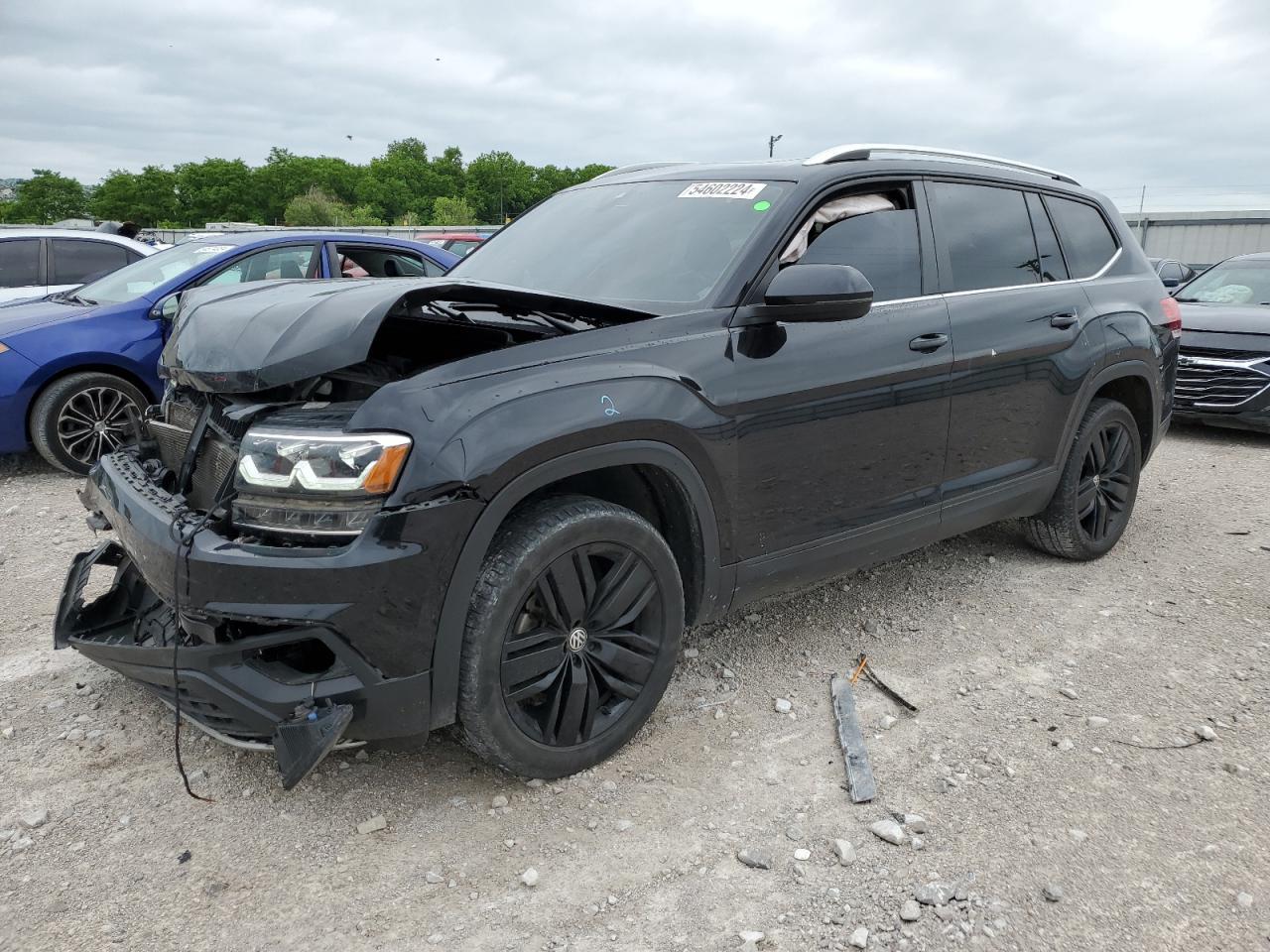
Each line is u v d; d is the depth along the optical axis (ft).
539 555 8.27
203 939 7.15
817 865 8.09
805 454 10.36
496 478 7.81
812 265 9.62
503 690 8.35
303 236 23.31
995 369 12.50
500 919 7.41
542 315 9.46
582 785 9.12
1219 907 7.62
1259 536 17.12
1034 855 8.23
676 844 8.34
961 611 13.50
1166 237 88.69
